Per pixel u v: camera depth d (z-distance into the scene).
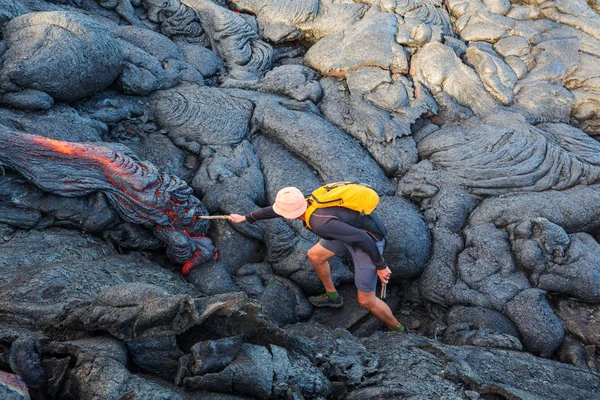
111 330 2.74
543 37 6.20
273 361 2.88
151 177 4.31
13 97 4.58
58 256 3.91
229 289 4.33
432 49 5.84
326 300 4.44
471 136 5.24
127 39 5.89
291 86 5.81
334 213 3.64
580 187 4.89
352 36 6.06
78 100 5.11
